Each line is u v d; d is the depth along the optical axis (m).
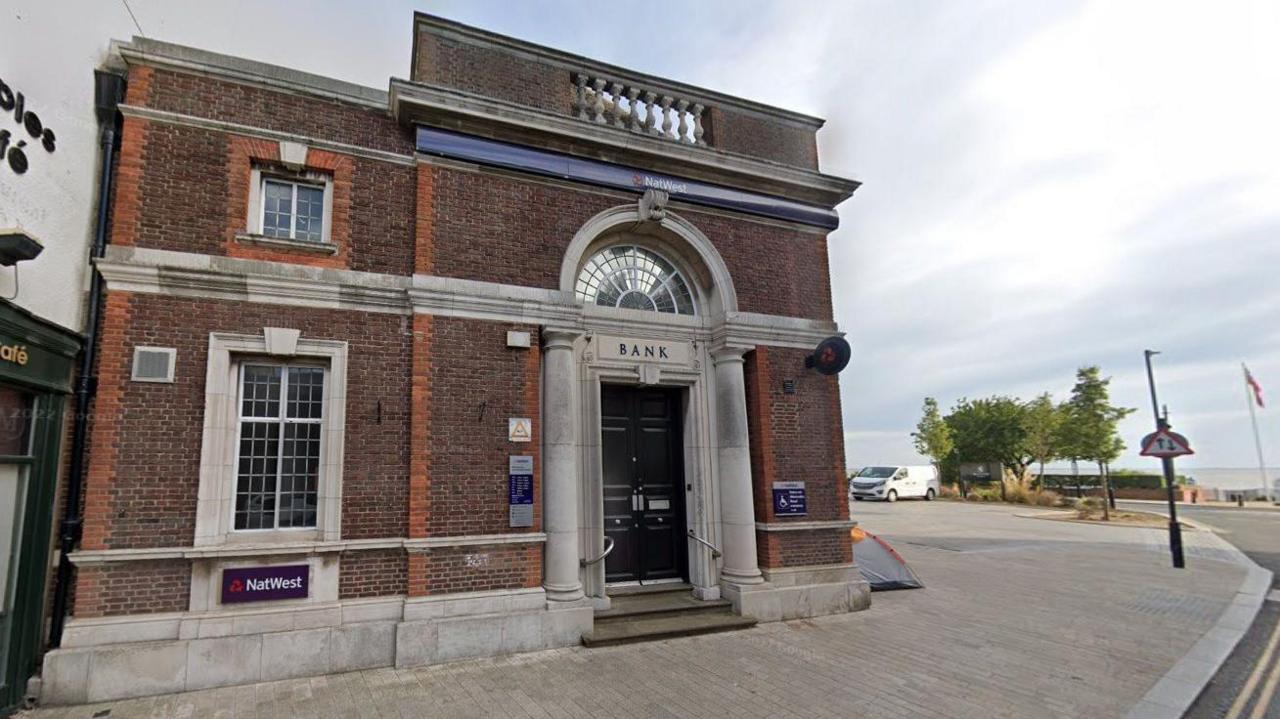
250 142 7.16
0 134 5.25
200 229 6.81
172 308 6.55
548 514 7.75
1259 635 7.96
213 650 6.07
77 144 6.35
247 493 6.73
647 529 9.15
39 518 5.67
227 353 6.68
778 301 9.80
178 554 6.18
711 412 9.38
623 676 6.34
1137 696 5.77
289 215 7.42
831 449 9.67
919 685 6.09
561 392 8.00
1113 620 8.59
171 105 6.91
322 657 6.41
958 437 39.59
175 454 6.37
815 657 6.95
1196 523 23.48
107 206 6.62
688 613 8.35
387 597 6.87
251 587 6.39
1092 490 37.59
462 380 7.52
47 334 5.65
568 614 7.39
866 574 10.77
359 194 7.54
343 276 7.22
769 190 9.95
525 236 8.21
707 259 9.39
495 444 7.54
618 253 9.37
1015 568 13.01
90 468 6.05
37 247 5.12
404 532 7.05
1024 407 34.47
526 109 8.13
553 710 5.49
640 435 9.34
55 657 5.63
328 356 7.08
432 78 8.06
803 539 9.18
